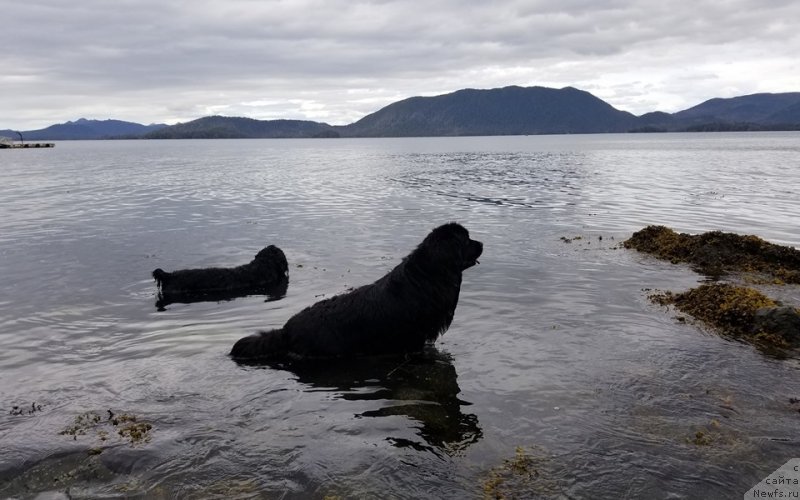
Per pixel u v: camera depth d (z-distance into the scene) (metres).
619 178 31.41
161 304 9.55
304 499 4.26
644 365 6.50
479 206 20.20
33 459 4.89
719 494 4.21
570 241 13.83
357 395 6.05
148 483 4.54
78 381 6.49
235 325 8.48
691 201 20.86
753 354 6.80
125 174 39.81
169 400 5.96
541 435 5.06
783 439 4.89
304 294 9.99
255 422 5.46
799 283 10.11
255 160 63.00
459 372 6.54
